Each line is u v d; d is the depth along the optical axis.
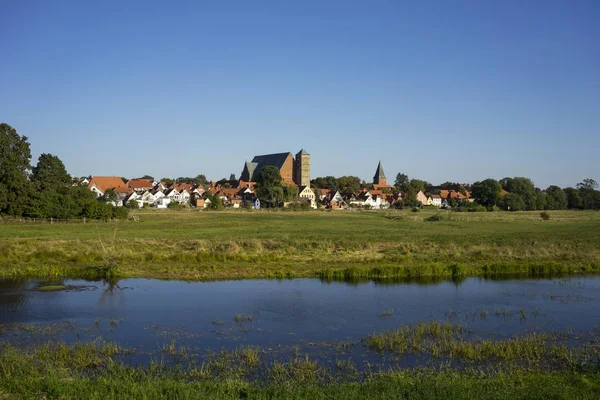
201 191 177.25
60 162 100.38
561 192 188.12
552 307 24.67
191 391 12.08
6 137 73.94
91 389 12.12
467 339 18.84
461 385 12.58
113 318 21.67
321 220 91.25
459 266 34.16
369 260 37.62
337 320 21.72
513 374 14.44
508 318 22.42
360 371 15.24
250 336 19.17
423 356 16.75
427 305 24.91
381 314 22.91
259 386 13.17
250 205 149.75
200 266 34.28
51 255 36.09
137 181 182.38
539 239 54.38
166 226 70.00
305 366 15.26
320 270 33.41
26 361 15.09
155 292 27.30
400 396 11.88
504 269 34.94
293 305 24.53
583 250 43.62
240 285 29.64
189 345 17.92
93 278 30.86
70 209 76.19
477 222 88.81
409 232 64.06
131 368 14.85
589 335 19.55
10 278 30.36
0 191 70.38
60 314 22.27
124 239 45.59
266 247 43.81
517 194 174.38
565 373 14.74
